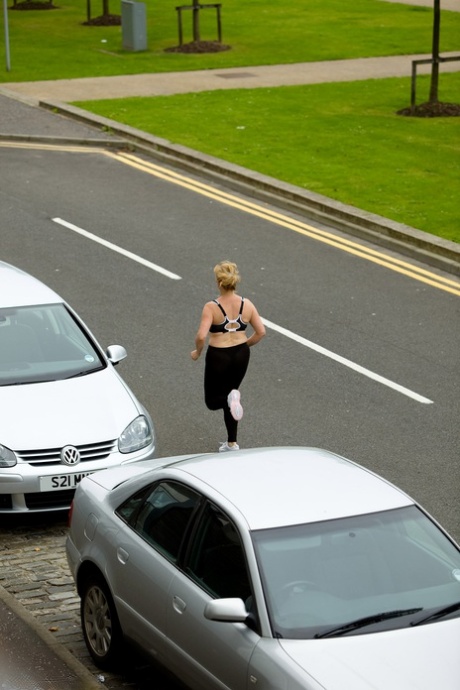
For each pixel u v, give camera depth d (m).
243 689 11.65
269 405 24.77
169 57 66.75
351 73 62.59
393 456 22.42
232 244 35.78
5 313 21.94
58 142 47.06
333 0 91.38
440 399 25.30
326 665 11.20
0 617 15.59
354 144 46.97
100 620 14.55
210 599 12.41
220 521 12.85
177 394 25.25
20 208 38.75
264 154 44.97
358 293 31.92
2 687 13.48
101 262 33.81
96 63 64.44
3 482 18.67
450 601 12.23
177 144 45.72
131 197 40.41
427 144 47.25
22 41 72.00
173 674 13.04
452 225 36.91
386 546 12.67
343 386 25.84
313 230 37.50
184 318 29.75
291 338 28.53
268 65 64.81
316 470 13.82
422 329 29.42
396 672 11.11
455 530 19.36
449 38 74.19
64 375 20.83
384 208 38.50
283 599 11.96
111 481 15.25
